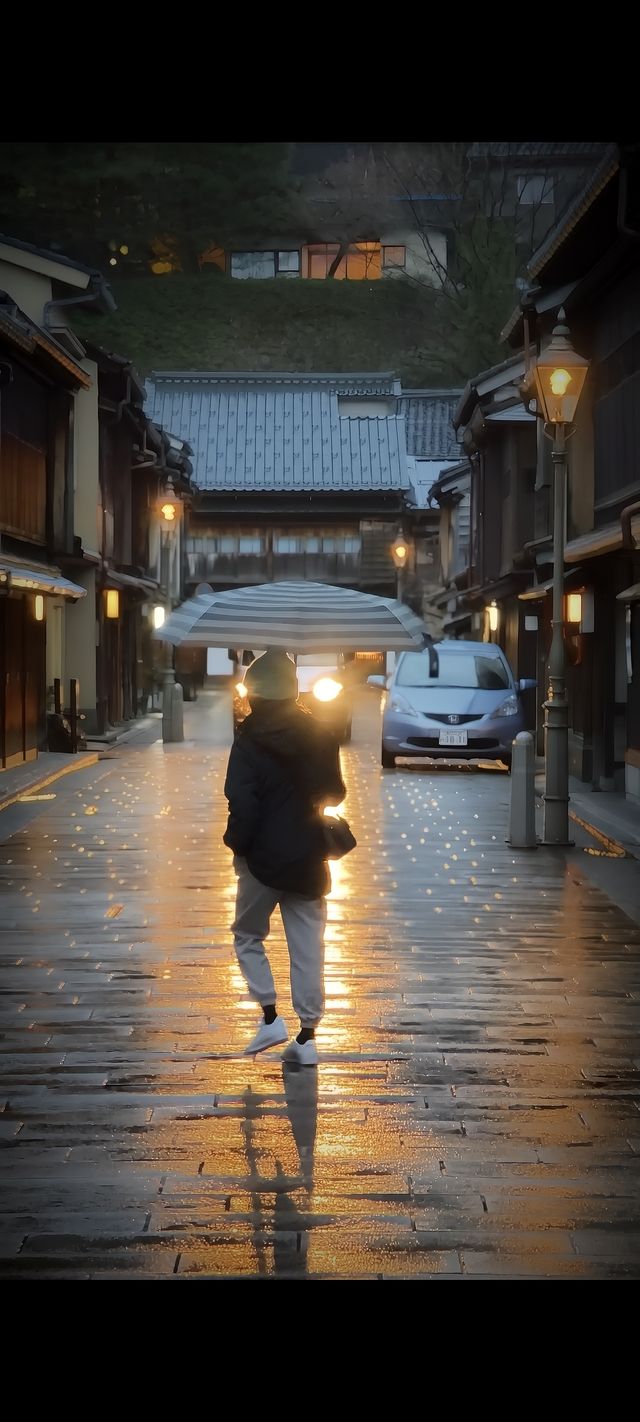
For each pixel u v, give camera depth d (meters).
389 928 9.09
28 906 9.68
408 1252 4.26
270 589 7.22
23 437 20.69
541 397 12.48
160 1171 4.88
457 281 57.31
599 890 10.51
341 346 59.44
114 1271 4.13
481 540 30.55
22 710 19.88
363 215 60.31
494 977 7.76
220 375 55.75
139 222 57.91
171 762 21.41
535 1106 5.59
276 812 5.96
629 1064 6.16
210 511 52.09
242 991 7.38
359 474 52.34
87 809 15.29
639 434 16.30
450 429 56.31
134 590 30.22
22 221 56.78
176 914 9.42
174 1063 6.12
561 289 19.00
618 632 16.73
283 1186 4.75
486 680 21.03
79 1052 6.27
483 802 16.28
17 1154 5.02
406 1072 6.02
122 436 29.22
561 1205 4.61
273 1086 5.82
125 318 59.06
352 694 45.50
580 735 19.00
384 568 52.38
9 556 19.39
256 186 58.59
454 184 57.84
